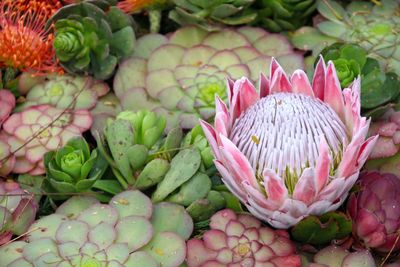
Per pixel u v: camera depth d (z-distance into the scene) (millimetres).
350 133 1165
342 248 1185
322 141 1097
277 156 1136
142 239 1176
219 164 1149
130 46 1364
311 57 1390
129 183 1257
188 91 1319
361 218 1184
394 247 1193
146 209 1204
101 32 1337
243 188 1159
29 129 1302
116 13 1356
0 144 1282
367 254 1165
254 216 1208
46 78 1368
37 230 1199
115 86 1354
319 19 1423
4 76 1372
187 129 1307
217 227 1196
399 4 1428
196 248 1186
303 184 1116
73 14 1344
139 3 1398
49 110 1320
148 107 1338
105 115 1333
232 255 1172
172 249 1178
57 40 1310
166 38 1389
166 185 1226
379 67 1305
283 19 1416
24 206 1216
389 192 1204
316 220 1153
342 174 1137
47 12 1374
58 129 1299
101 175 1267
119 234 1180
